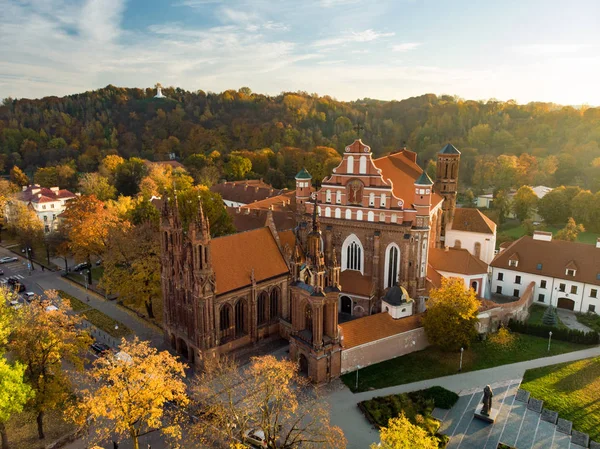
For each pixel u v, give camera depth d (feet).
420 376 220.43
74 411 161.48
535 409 196.54
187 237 216.54
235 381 212.23
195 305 215.31
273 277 246.47
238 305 235.81
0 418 156.35
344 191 271.49
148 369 155.43
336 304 209.46
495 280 315.37
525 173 598.75
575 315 283.59
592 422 187.93
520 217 501.97
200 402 191.42
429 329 235.81
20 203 482.28
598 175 547.90
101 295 327.47
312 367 210.18
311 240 203.82
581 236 446.60
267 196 507.71
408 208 262.88
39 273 382.42
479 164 642.22
